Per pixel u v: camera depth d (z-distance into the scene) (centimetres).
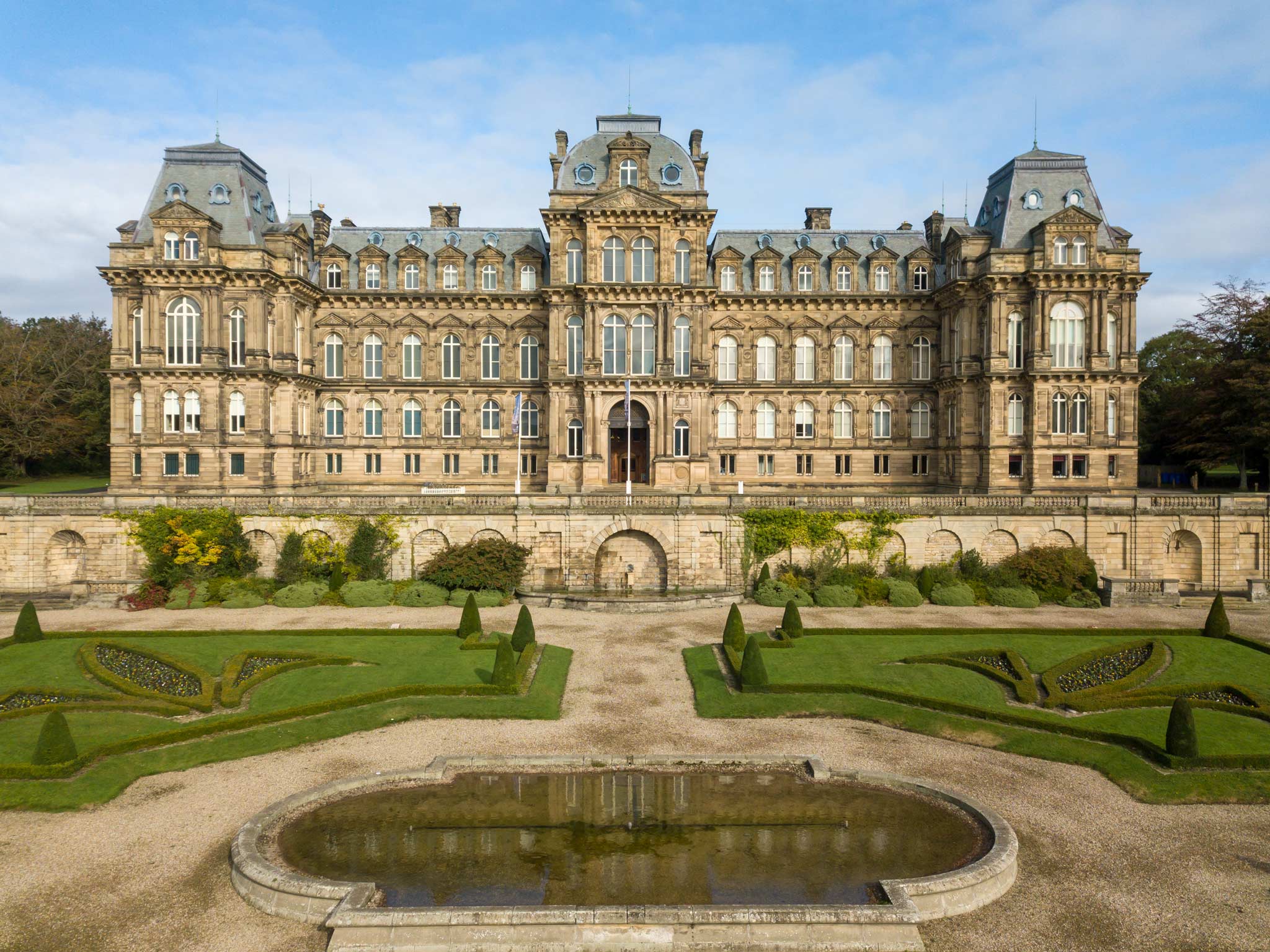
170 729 2886
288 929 1841
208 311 6475
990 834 2205
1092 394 6662
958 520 5447
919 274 7731
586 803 2445
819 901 1903
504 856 2127
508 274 7775
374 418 7669
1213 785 2527
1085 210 6719
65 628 4372
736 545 5447
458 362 7719
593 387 6819
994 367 6744
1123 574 5462
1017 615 4769
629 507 5447
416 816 2355
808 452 7800
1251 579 5219
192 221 6494
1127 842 2214
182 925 1842
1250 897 1948
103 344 10562
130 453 6675
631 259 6919
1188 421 7625
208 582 5062
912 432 7744
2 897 1938
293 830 2255
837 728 3088
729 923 1764
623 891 1945
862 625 4506
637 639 4303
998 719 3097
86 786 2489
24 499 5288
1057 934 1811
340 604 5006
